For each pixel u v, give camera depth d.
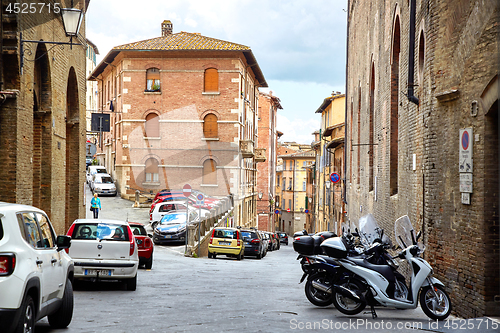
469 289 9.61
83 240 12.23
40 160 18.98
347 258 9.70
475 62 9.54
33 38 16.47
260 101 75.38
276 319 8.75
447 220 10.63
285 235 68.69
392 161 18.34
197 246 26.27
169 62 44.62
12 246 6.19
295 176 89.19
